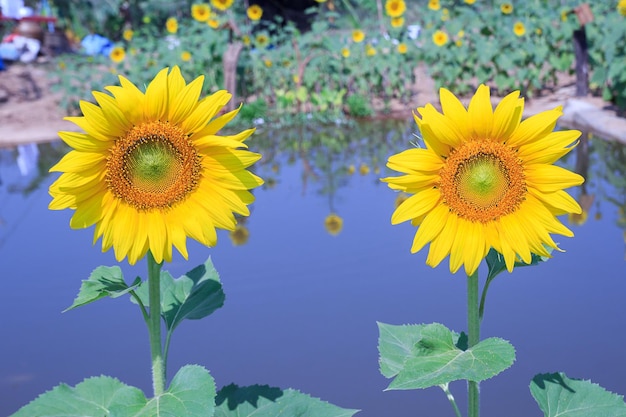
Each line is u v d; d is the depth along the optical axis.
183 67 10.66
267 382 3.06
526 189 2.00
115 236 2.05
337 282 4.09
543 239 2.00
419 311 3.69
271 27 12.07
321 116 9.70
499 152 1.97
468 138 1.97
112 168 2.04
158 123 2.05
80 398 2.23
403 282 4.08
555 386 2.21
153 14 17.36
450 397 2.20
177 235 2.09
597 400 2.17
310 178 6.43
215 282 2.43
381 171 6.59
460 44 10.62
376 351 3.30
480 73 10.52
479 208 1.99
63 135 1.98
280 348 3.36
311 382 3.05
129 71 10.73
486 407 2.82
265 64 10.89
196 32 12.30
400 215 2.00
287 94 9.91
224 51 10.56
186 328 3.65
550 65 11.27
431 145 1.96
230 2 10.83
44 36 15.75
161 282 2.45
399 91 11.11
